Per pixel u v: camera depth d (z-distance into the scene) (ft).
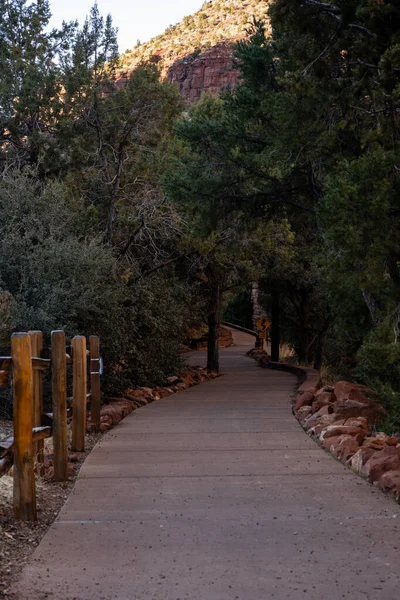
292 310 130.82
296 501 22.80
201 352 157.89
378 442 31.01
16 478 20.65
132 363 62.95
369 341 39.42
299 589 15.15
